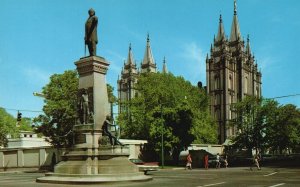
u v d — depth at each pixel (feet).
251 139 234.79
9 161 195.93
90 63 82.74
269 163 213.05
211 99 433.07
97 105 81.82
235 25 464.65
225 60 426.51
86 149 77.82
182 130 191.31
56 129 156.87
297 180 81.41
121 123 224.53
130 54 550.36
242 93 442.91
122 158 78.89
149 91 216.54
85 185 67.62
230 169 150.71
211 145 264.31
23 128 337.31
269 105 230.89
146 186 65.00
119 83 554.46
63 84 157.28
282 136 230.89
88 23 85.61
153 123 191.42
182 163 197.98
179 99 215.72
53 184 71.00
